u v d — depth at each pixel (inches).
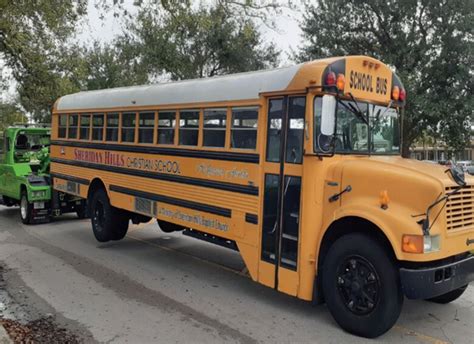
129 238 385.1
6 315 211.0
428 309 221.0
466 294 243.0
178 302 230.7
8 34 414.0
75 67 562.6
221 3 342.0
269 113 218.5
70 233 406.3
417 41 684.7
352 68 210.4
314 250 200.5
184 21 345.7
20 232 410.0
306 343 183.3
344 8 724.7
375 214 180.5
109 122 342.3
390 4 677.9
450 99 653.9
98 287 253.6
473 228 191.6
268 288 254.8
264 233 218.5
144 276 275.6
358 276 188.2
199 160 255.6
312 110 199.5
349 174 194.2
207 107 251.0
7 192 490.6
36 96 529.7
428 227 172.4
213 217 246.8
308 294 201.2
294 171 204.7
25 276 272.8
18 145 489.4
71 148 394.9
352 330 190.9
